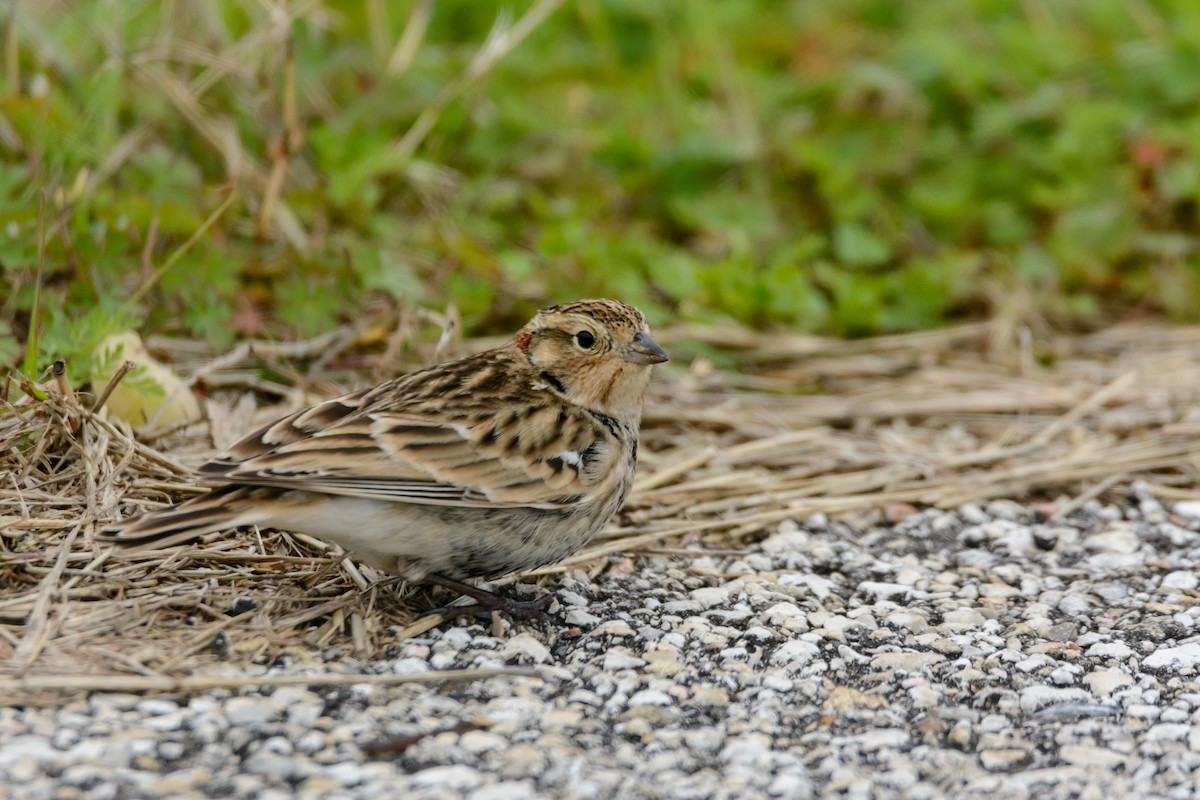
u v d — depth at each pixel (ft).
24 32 46.06
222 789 22.18
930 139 54.08
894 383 44.14
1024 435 40.93
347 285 40.98
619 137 51.37
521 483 27.45
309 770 22.81
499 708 25.35
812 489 36.94
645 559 33.22
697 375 43.39
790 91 55.77
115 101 44.37
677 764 23.99
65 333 34.76
